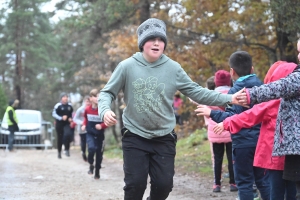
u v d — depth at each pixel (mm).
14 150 20031
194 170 10695
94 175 10523
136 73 4668
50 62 43312
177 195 7809
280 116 4328
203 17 12602
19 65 43844
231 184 7926
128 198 4684
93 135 10125
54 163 14141
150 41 4641
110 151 19281
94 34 24406
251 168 5590
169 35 13492
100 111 4547
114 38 15797
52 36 42750
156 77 4660
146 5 16375
